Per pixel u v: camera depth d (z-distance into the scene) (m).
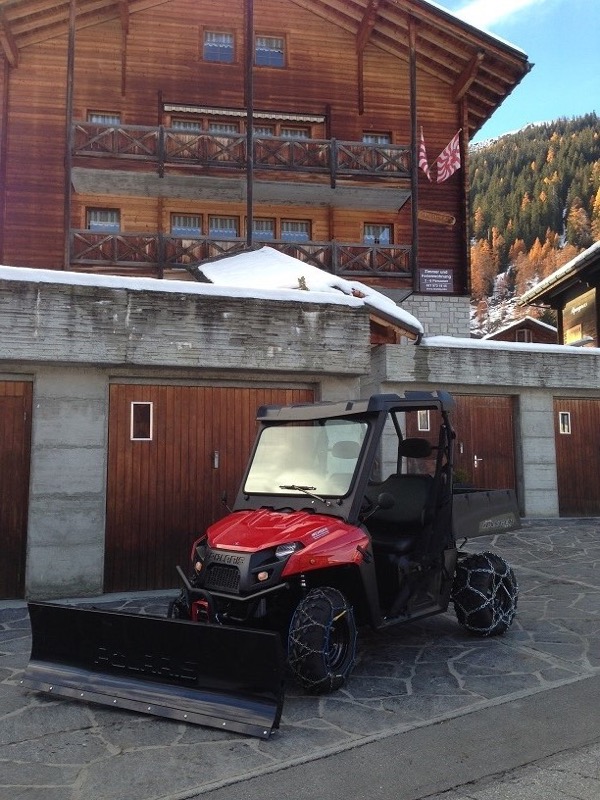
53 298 7.19
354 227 20.23
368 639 5.88
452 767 3.54
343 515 5.00
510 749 3.72
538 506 13.16
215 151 18.27
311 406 5.61
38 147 18.30
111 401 7.87
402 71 20.62
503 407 13.38
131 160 17.41
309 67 20.05
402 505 5.66
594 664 5.11
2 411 7.49
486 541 10.73
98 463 7.63
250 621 4.58
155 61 19.06
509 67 19.70
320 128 20.11
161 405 8.04
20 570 7.41
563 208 165.00
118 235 17.27
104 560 7.67
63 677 4.69
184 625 4.27
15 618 6.69
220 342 7.75
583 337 21.64
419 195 20.50
